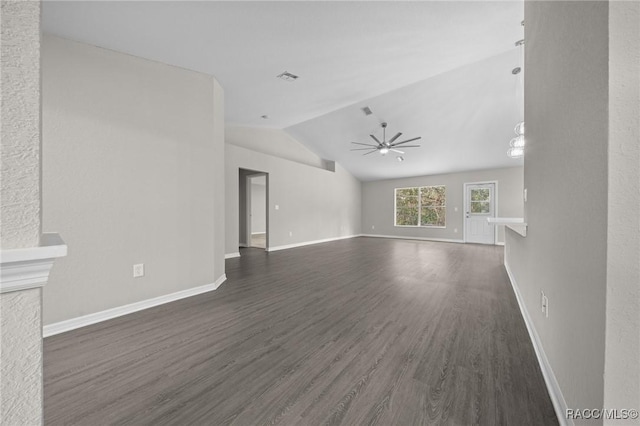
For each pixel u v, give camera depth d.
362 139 6.75
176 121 2.86
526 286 2.28
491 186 7.68
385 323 2.27
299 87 3.68
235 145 5.96
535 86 1.87
